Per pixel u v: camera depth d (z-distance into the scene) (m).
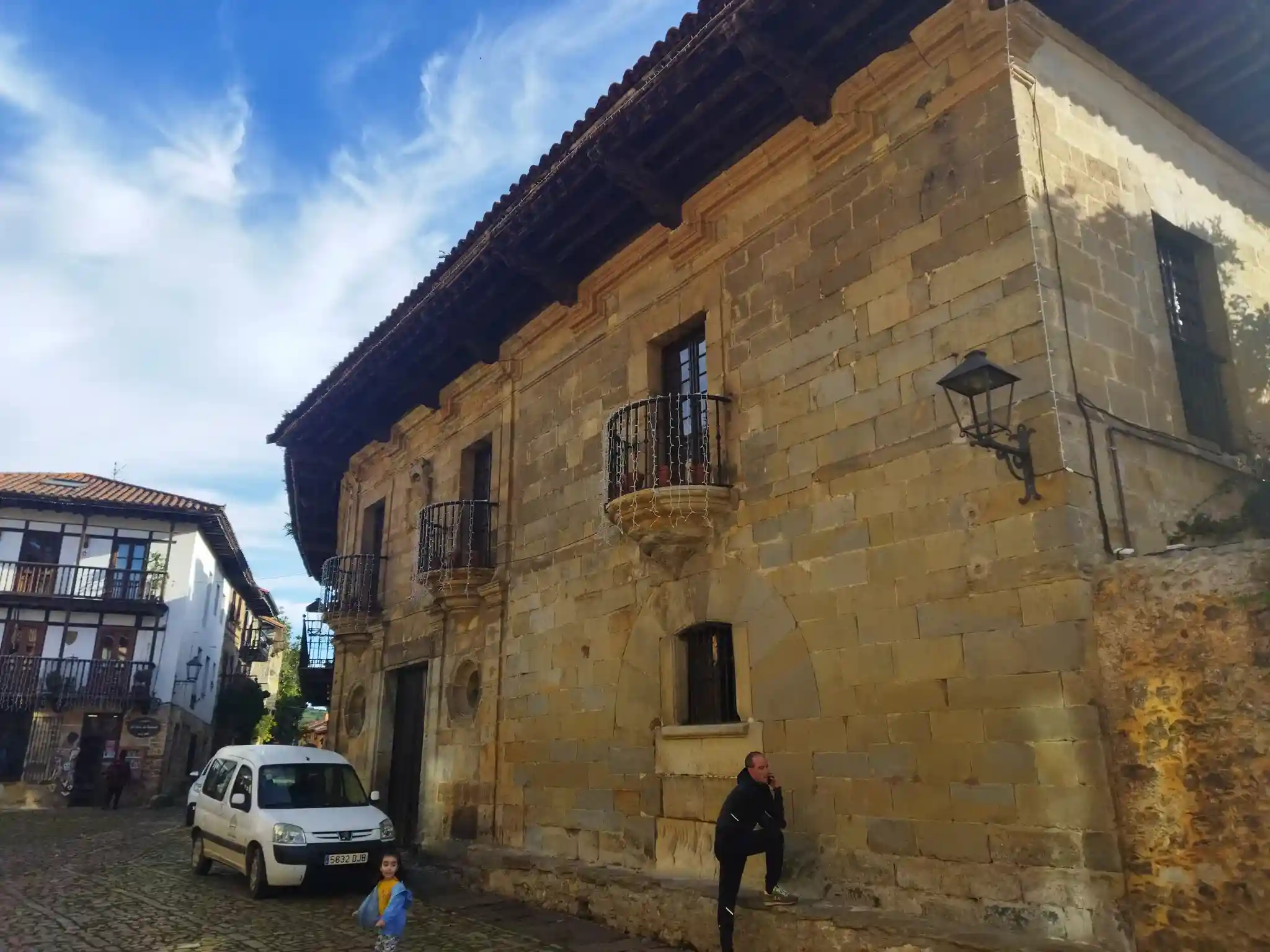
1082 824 5.46
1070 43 7.47
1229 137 9.02
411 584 14.52
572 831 9.78
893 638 6.77
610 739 9.47
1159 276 7.43
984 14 6.93
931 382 6.91
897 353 7.20
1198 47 7.82
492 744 11.33
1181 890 5.00
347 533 17.36
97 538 32.34
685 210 9.51
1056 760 5.65
